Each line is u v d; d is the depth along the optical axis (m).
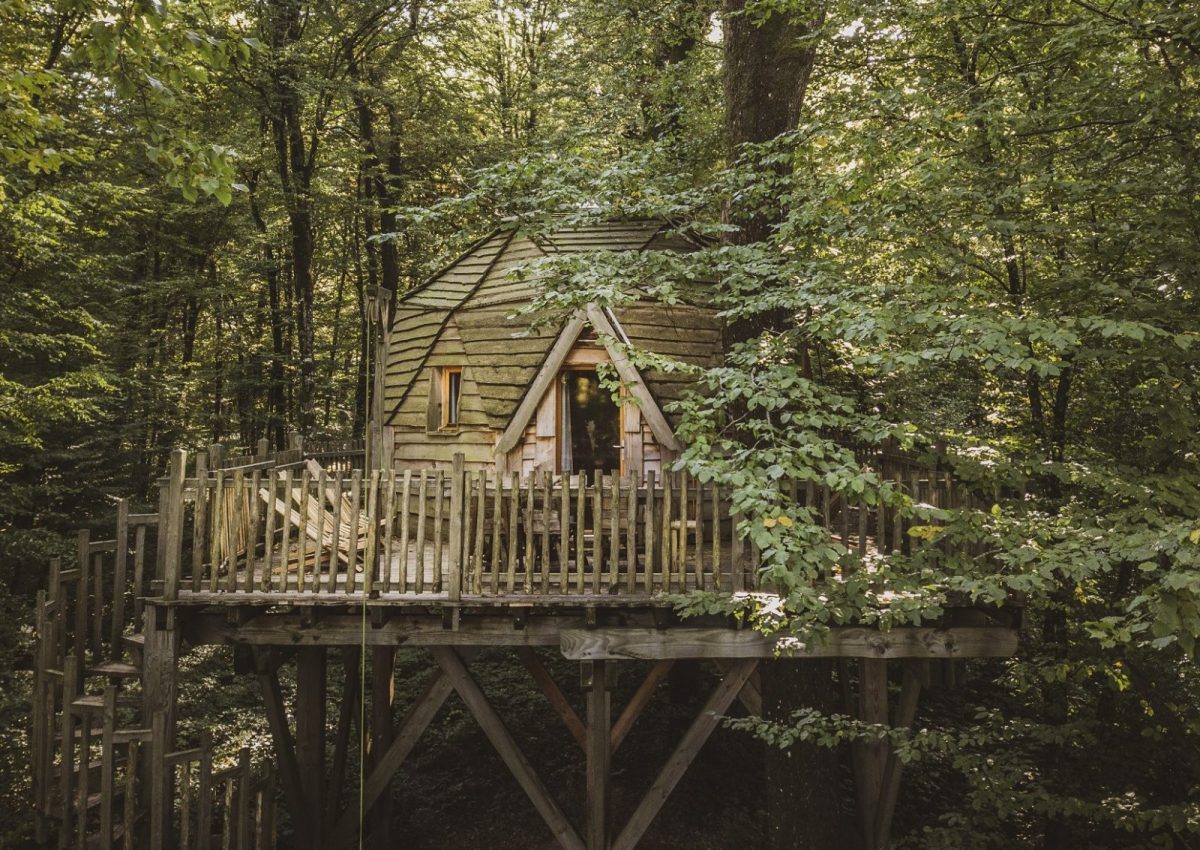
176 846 7.89
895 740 6.54
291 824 9.37
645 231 10.74
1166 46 6.13
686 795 10.69
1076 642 8.10
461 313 11.03
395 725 11.95
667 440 9.48
